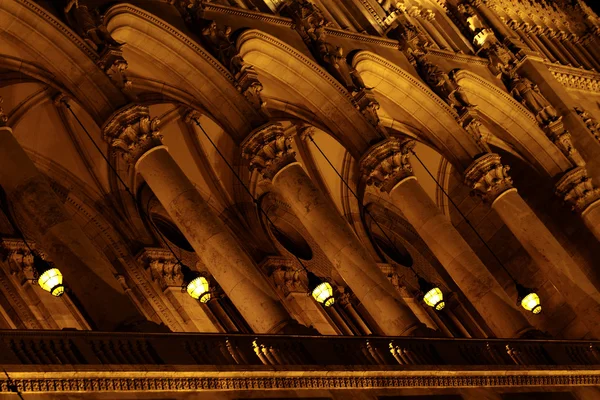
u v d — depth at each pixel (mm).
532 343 30250
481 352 28516
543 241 36531
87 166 35000
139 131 28594
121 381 19656
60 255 25172
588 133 43031
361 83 35281
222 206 37875
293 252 39625
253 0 36750
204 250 28250
